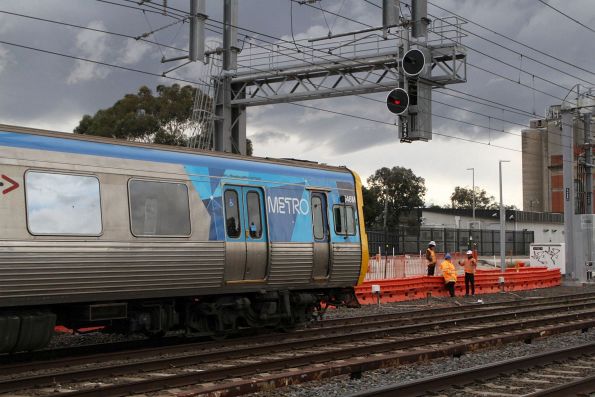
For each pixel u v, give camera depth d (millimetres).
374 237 42625
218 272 14117
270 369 11438
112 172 12414
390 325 18656
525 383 10391
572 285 36562
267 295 15422
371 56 25578
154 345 14812
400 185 99875
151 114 50406
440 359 12820
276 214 15406
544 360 11781
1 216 10859
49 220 11422
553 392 9023
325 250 16531
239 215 14648
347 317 20469
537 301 26656
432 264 29875
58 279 11516
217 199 14180
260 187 15148
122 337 16266
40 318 11547
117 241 12312
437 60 23438
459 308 23047
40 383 10016
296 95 26906
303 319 16688
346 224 17234
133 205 12648
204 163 14086
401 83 24188
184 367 11719
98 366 11781
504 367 10906
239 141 28266
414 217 96312
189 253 13508
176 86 51125
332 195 16906
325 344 14633
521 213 83812
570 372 11234
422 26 21781
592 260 40594
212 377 10609
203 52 19328
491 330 16562
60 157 11734
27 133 11477
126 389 9516
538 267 41281
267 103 27703
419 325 17172
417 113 22469
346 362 12156
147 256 12758
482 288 31812
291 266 15656
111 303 12641
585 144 38438
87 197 11992
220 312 14703
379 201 99375
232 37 24984
